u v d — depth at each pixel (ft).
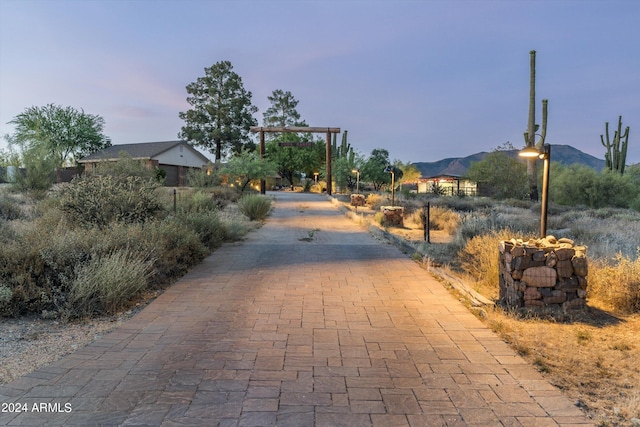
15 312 15.30
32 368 11.09
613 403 9.31
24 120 134.72
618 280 16.88
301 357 11.80
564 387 10.08
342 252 30.17
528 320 14.97
